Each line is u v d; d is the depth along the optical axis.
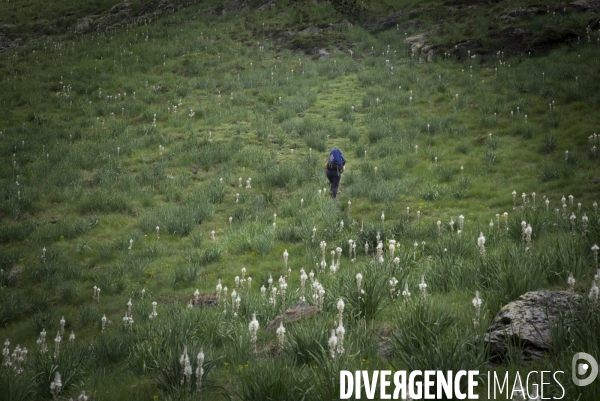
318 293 6.03
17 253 12.30
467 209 12.80
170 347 5.75
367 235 10.92
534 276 5.99
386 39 28.64
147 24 36.25
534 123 17.53
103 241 13.07
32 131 21.05
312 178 16.38
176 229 13.36
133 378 5.75
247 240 12.05
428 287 7.16
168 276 10.83
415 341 4.75
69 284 10.58
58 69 28.23
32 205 15.12
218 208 14.94
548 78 20.41
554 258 6.60
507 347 4.46
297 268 10.55
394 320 5.84
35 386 5.48
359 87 24.08
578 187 12.48
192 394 4.84
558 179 13.45
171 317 7.50
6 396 5.09
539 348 4.46
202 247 12.40
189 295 9.75
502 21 26.44
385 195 14.23
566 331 4.37
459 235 9.21
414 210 13.29
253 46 30.16
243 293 8.26
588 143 15.16
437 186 14.38
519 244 8.59
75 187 16.23
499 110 18.92
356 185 15.16
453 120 18.95
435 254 9.12
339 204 14.45
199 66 27.03
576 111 17.62
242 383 4.44
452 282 7.05
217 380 5.18
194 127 20.94
